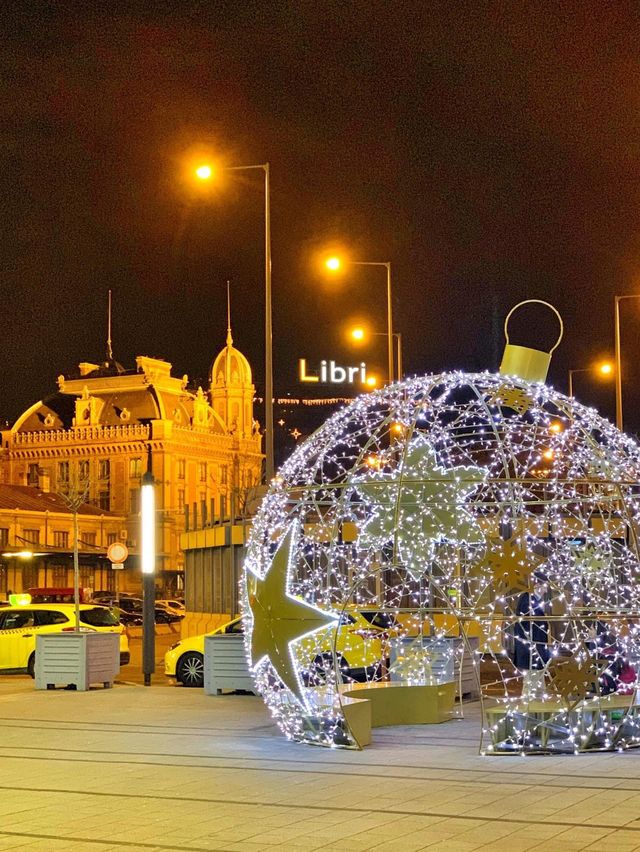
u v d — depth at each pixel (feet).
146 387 355.15
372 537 50.83
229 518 97.96
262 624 46.42
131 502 344.49
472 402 49.49
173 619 198.39
